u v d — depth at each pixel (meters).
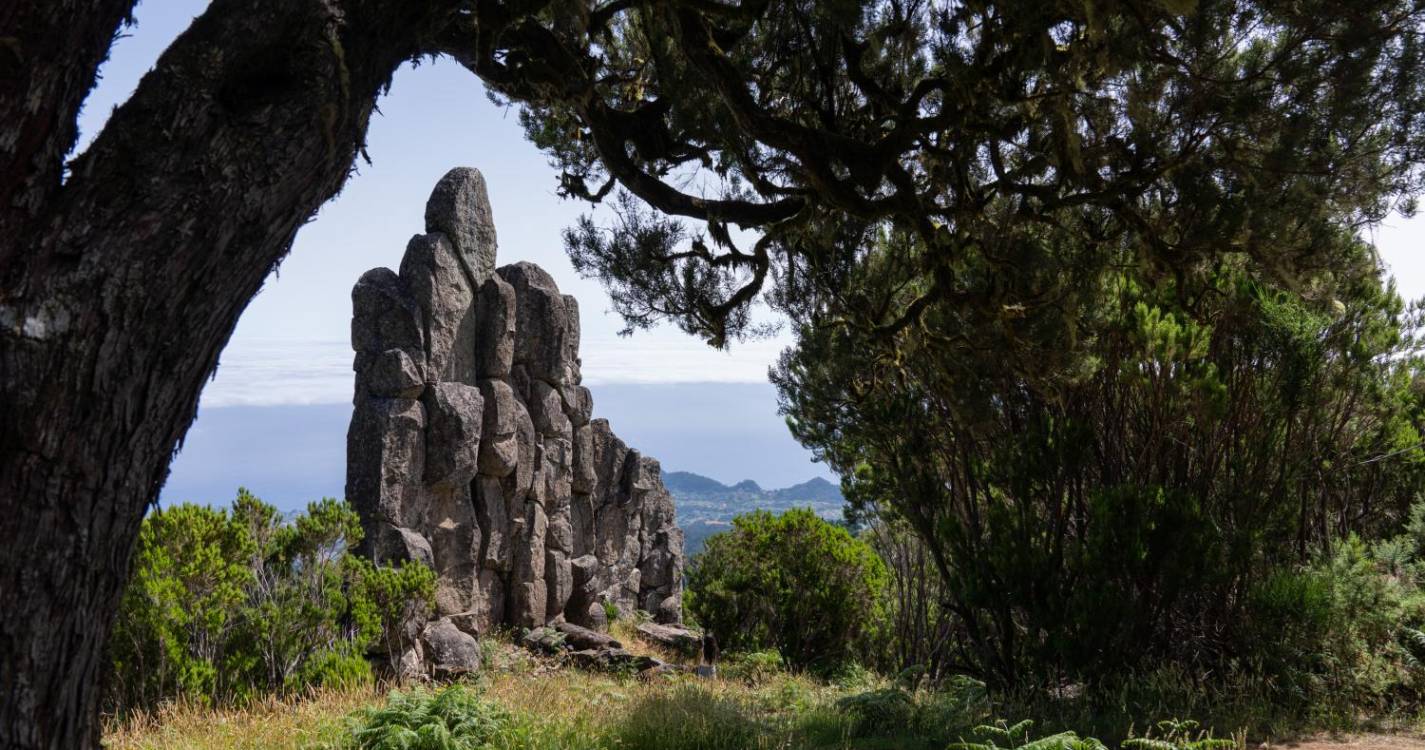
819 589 21.00
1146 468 12.50
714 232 8.97
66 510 2.94
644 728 9.49
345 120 3.42
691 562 23.11
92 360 2.95
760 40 7.71
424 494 14.50
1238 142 6.80
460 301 15.68
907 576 19.47
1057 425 11.95
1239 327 12.53
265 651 10.85
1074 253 8.46
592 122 6.75
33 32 2.91
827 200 6.92
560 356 18.34
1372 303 12.41
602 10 6.31
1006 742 9.64
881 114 7.70
